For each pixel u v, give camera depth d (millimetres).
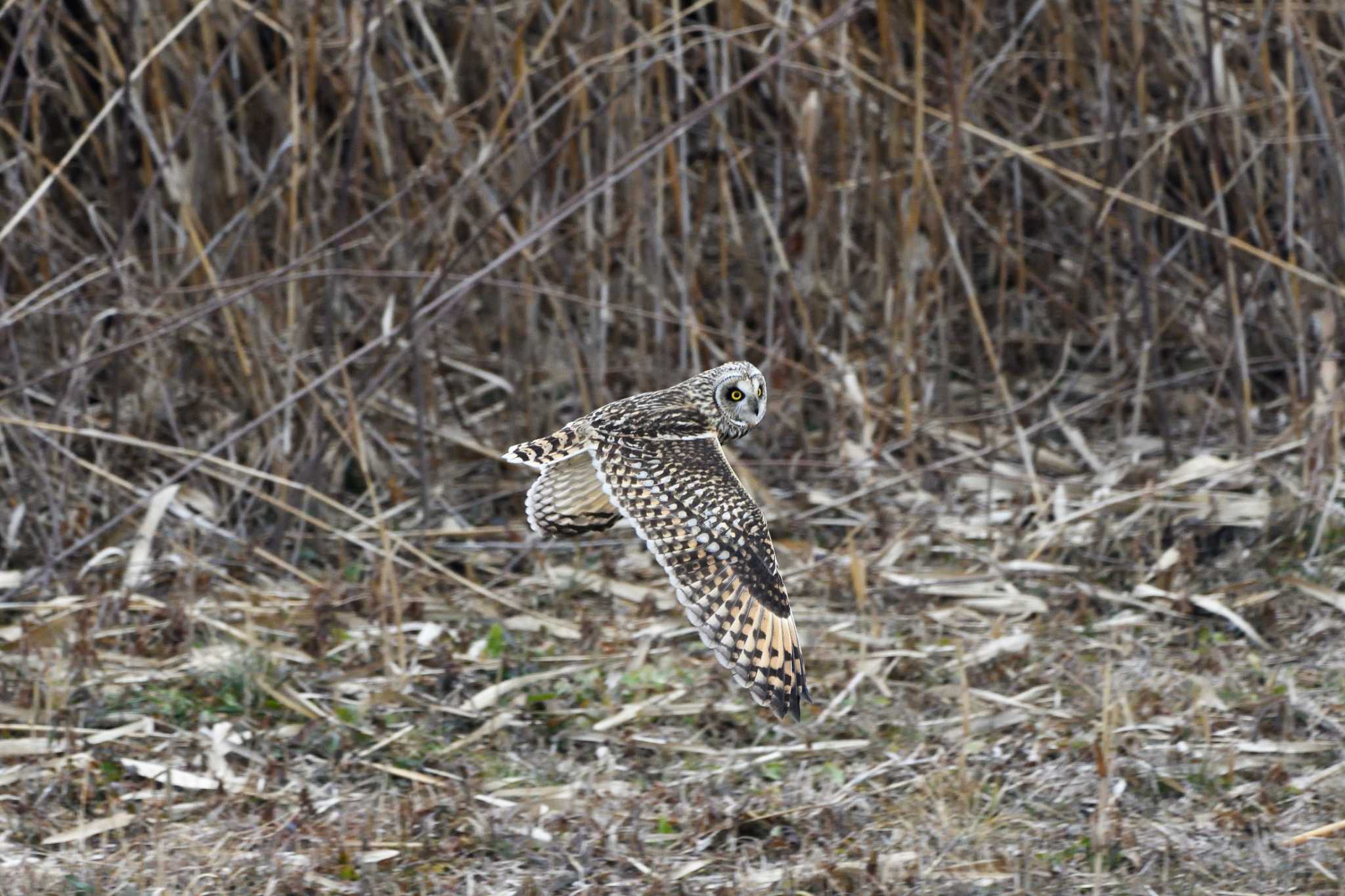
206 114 16016
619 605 14258
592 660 13031
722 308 16906
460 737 11992
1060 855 10156
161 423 16406
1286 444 15828
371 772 11453
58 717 11875
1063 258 18531
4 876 9852
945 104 17500
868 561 14555
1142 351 16422
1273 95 16625
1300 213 16438
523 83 15477
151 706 12102
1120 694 12180
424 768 11531
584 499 9273
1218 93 16734
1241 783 11031
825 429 17078
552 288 16703
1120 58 17203
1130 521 14977
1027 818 10656
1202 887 9766
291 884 9781
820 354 16672
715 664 13055
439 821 10719
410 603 13742
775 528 15406
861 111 16719
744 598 8164
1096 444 16906
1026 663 12883
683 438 8695
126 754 11516
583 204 15289
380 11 14750
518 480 16219
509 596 14320
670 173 16344
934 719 12148
